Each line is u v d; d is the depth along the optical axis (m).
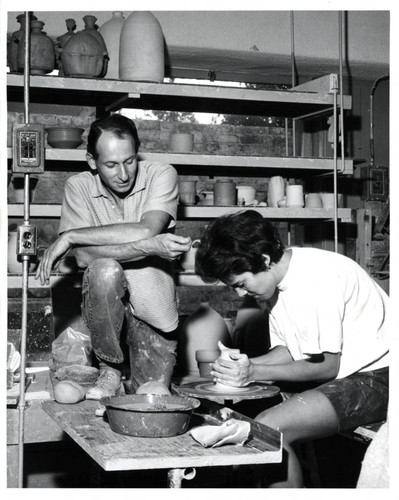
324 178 4.32
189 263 3.49
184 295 4.79
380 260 4.32
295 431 2.04
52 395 2.36
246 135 4.90
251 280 2.17
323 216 3.75
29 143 2.12
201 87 3.51
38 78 3.20
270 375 2.21
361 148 4.70
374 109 4.73
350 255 4.45
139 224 2.35
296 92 3.72
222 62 4.32
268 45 4.27
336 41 4.45
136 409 1.62
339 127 4.08
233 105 3.88
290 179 4.59
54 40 3.83
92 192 2.49
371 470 1.76
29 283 3.11
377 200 4.50
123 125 2.30
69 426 1.74
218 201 3.63
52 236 4.18
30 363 3.21
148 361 2.46
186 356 3.12
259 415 2.05
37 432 2.39
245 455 1.51
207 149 4.82
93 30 3.51
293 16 4.33
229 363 2.20
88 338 2.59
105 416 1.85
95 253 2.31
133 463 1.45
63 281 3.10
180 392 2.25
